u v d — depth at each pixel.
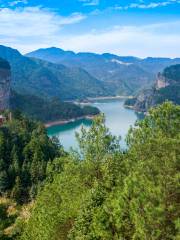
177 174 28.27
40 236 39.53
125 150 41.12
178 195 28.36
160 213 26.67
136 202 28.03
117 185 35.84
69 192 40.44
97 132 41.78
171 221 27.53
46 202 42.56
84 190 39.31
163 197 27.73
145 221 27.22
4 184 136.62
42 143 160.62
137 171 30.69
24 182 138.50
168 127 35.28
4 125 192.25
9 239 71.38
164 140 31.94
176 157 30.02
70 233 36.00
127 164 35.97
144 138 35.66
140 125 37.00
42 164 140.88
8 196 134.62
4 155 155.38
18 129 187.62
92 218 34.50
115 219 31.42
